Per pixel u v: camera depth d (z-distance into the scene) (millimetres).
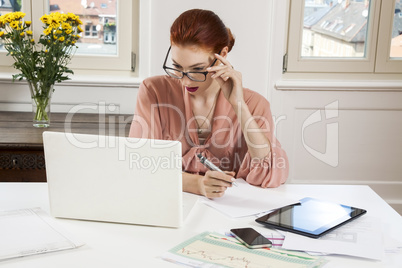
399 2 2695
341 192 1491
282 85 2615
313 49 2748
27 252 965
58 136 1130
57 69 2207
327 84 2666
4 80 2584
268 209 1271
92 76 2635
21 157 2035
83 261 949
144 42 2543
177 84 1866
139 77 2607
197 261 952
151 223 1145
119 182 1131
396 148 2818
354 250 1007
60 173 1154
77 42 2652
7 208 1252
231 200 1347
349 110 2748
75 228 1124
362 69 2748
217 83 1812
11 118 2438
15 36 2145
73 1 2613
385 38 2717
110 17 2639
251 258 967
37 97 2213
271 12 2516
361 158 2822
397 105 2758
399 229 1169
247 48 2551
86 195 1155
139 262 951
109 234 1093
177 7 2484
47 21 2150
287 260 959
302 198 1400
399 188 2865
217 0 2488
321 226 1127
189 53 1759
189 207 1272
